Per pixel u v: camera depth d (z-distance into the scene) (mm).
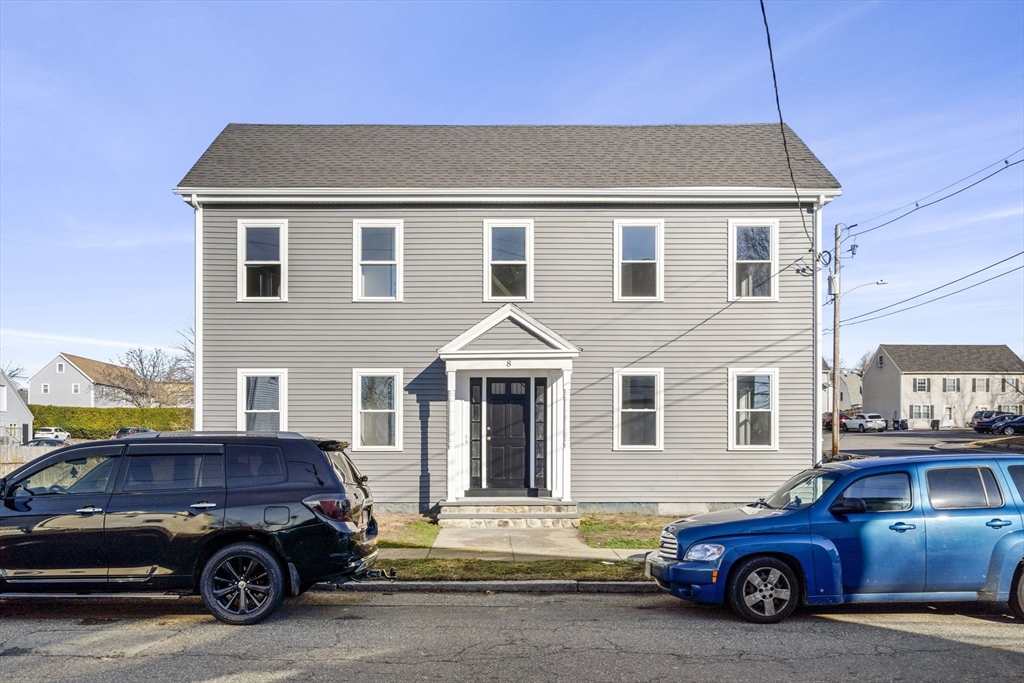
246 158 16500
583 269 15438
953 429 68938
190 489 7617
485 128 18422
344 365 15352
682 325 15438
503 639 6926
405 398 15297
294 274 15391
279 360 15328
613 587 9180
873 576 7496
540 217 15469
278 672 5895
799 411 15375
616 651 6508
